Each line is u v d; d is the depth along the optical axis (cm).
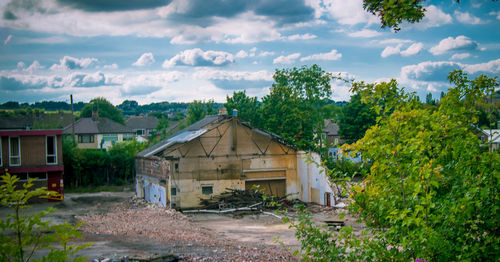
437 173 664
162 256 1319
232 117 3562
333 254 684
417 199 639
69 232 527
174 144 3472
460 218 620
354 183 728
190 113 6506
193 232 2148
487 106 775
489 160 648
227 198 3397
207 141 3478
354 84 792
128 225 2281
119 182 4928
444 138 754
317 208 3212
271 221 2770
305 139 4625
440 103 811
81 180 4762
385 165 682
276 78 5372
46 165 3466
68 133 7412
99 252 1461
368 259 666
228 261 1359
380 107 760
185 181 3372
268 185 3691
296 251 736
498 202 632
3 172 3250
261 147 3666
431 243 595
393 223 673
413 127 746
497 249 612
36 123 6562
